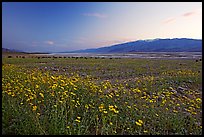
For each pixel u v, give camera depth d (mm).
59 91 7645
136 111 7035
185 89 11742
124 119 6238
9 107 5895
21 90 7242
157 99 9164
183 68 23656
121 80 14633
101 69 21219
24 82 9156
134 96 9094
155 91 10938
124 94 9250
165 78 14500
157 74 18328
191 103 8758
